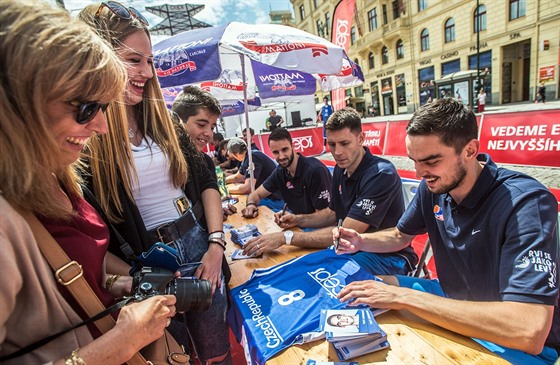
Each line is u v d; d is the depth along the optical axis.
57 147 0.61
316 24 29.14
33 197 0.61
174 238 1.21
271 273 1.47
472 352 0.90
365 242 1.58
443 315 0.97
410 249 1.97
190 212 1.28
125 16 1.05
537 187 1.03
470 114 1.08
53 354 0.62
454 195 1.20
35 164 0.57
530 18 15.37
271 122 12.77
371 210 1.79
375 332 0.93
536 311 0.87
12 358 0.59
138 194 1.16
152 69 1.19
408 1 20.80
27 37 0.51
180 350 0.96
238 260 1.72
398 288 1.13
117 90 0.66
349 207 2.08
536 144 4.67
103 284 0.94
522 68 17.41
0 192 0.56
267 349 0.98
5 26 0.51
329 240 1.75
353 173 2.00
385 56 23.95
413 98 22.41
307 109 15.67
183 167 1.26
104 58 0.61
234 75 4.48
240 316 1.23
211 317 1.28
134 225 1.13
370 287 1.17
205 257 1.26
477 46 16.97
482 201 1.13
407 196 2.77
